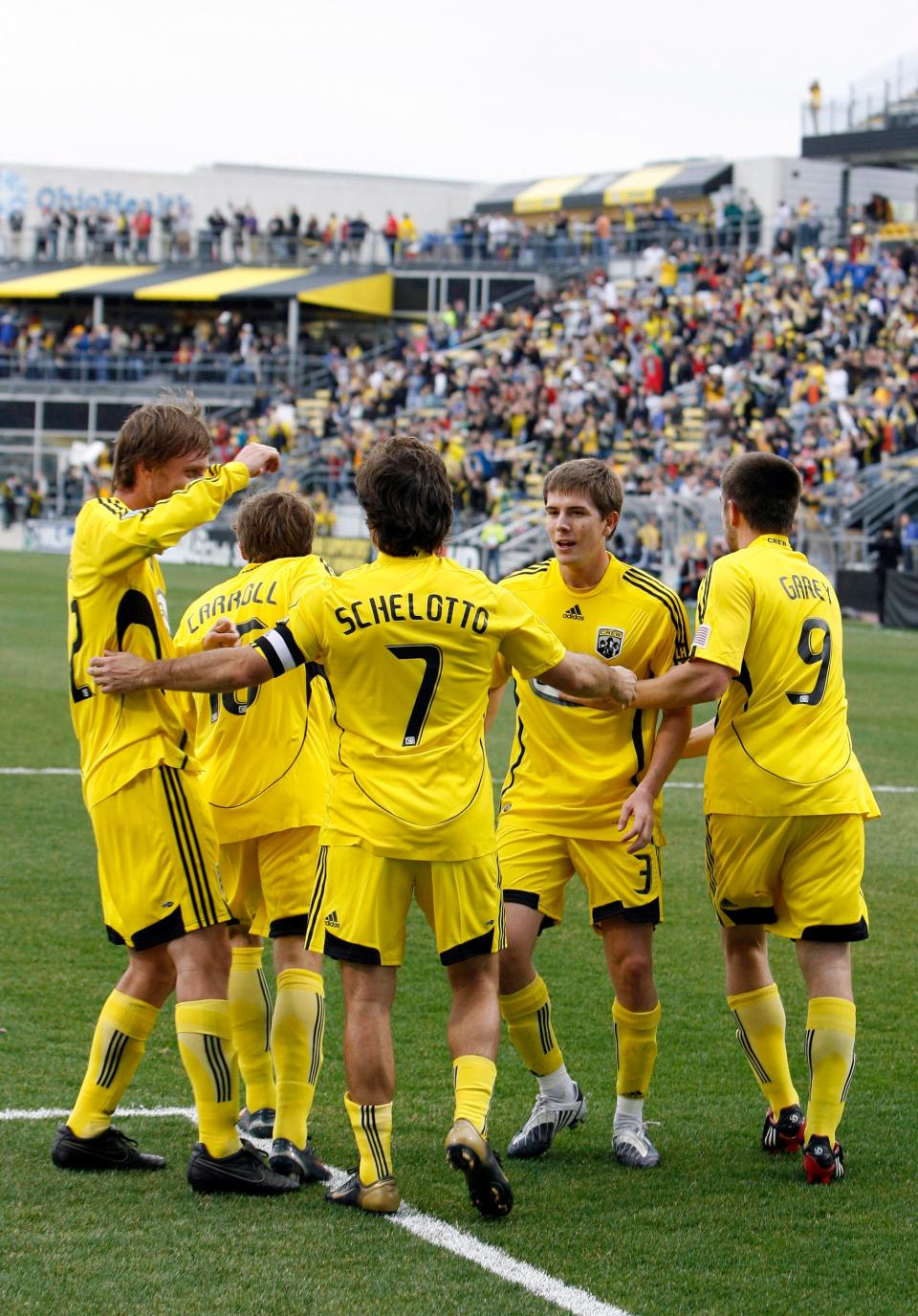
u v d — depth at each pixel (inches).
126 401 5270.7
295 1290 433.1
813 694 556.7
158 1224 477.7
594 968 800.9
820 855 551.2
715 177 5703.7
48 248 6067.9
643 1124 561.6
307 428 4635.8
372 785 495.2
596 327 4613.7
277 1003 542.9
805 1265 458.6
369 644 489.4
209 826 526.9
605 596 580.1
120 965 770.2
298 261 5693.9
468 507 3959.2
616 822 565.9
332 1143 562.6
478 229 5546.3
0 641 2293.3
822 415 3806.6
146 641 522.6
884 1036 695.7
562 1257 460.8
